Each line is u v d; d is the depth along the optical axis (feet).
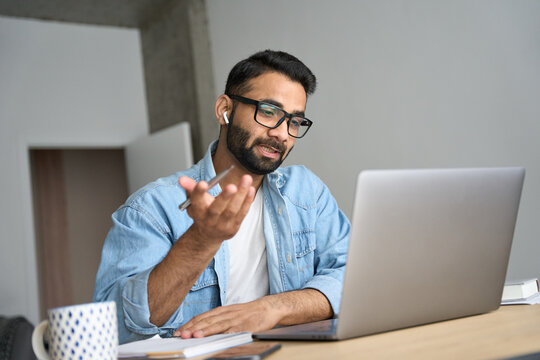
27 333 6.11
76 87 17.04
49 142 16.46
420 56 9.48
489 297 3.27
